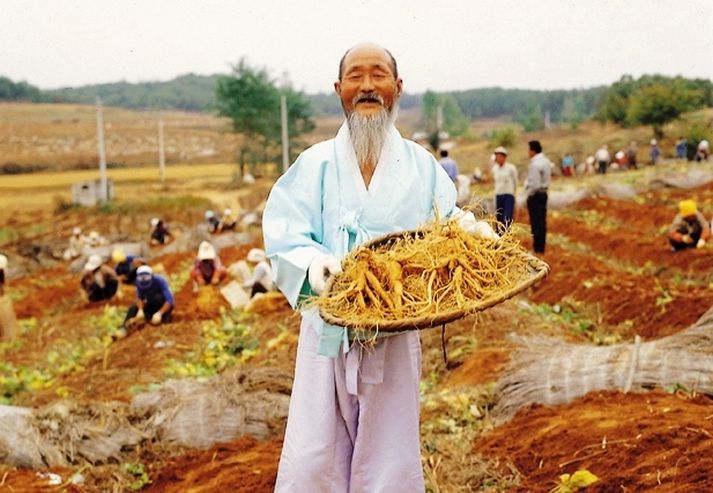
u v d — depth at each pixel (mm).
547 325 9719
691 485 4445
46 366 11047
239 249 24672
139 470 6133
